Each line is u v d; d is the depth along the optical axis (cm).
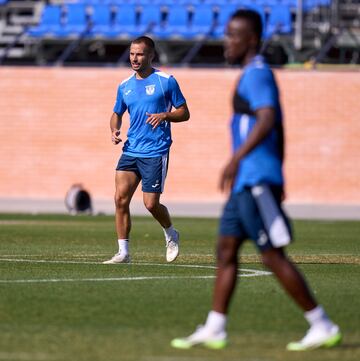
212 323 2383
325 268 4403
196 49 11638
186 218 9562
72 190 10094
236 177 2383
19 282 3641
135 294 3319
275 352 2327
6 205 10931
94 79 11425
